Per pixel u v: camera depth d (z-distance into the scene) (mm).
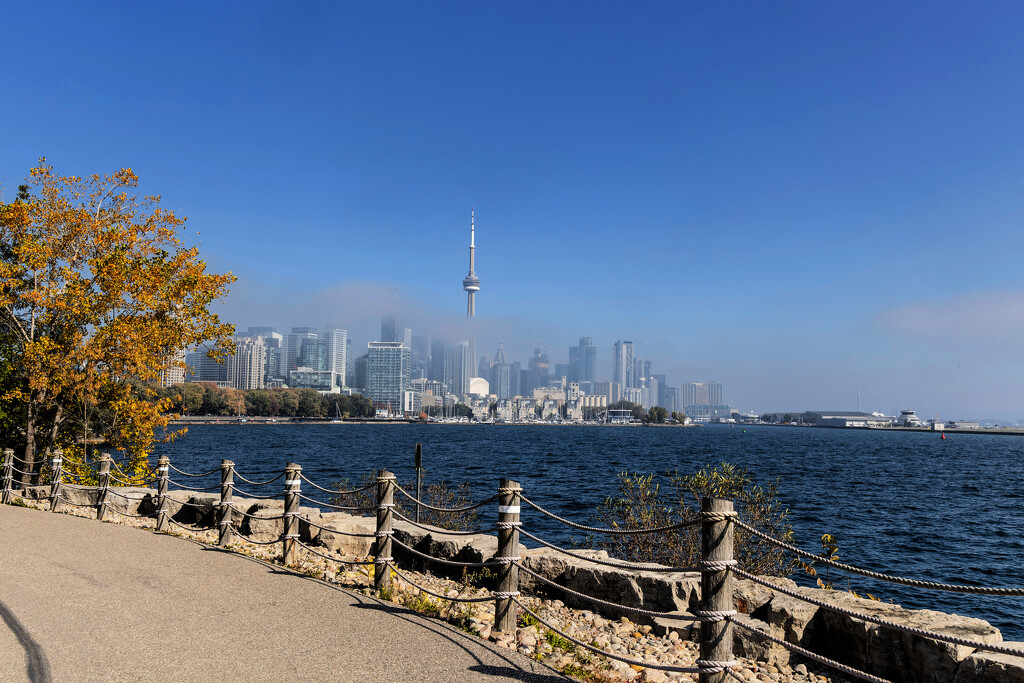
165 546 11742
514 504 7254
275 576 9461
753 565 9977
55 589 8414
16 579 8945
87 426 21250
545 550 9758
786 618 6926
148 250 21422
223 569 9844
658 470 52375
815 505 32406
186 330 21078
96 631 6656
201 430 160875
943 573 19250
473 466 55469
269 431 163750
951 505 35219
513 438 148000
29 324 21234
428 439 129500
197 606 7684
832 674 6641
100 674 5461
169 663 5758
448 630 7023
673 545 10492
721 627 5043
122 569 9711
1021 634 13312
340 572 10453
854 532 25109
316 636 6621
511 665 5969
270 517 11914
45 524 14164
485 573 9953
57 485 17531
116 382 21219
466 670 5773
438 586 9953
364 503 16891
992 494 41750
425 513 15984
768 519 10711
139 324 20156
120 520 15797
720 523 5066
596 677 5965
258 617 7273
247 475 43719
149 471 21812
